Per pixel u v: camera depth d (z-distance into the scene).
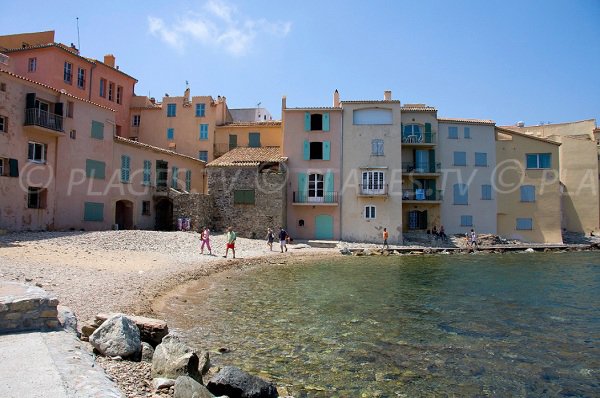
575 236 50.28
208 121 52.09
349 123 44.97
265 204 40.91
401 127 47.19
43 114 28.62
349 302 16.38
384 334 12.04
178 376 7.08
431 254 37.94
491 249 40.31
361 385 8.45
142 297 14.45
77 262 19.66
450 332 12.37
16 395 5.10
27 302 8.02
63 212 30.47
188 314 13.64
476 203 47.78
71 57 41.41
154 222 40.31
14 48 43.16
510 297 17.80
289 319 13.52
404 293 18.47
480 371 9.37
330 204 43.28
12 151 26.91
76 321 9.15
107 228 34.25
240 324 12.73
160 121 52.56
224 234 39.34
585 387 8.62
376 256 35.62
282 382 8.47
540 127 59.81
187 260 25.11
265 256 30.94
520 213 48.28
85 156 32.34
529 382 8.82
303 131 45.06
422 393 8.18
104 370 6.93
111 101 48.28
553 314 14.77
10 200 26.64
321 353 10.29
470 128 48.53
